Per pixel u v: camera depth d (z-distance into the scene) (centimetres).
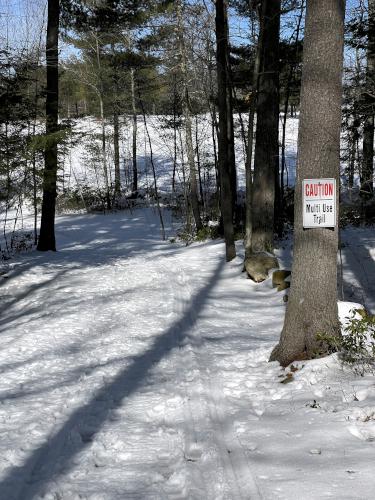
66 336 767
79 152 4678
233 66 2173
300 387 491
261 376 543
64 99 4828
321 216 543
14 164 1409
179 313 896
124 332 782
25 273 1359
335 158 542
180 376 571
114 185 3725
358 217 1590
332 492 300
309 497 298
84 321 856
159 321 845
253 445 382
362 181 1441
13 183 1655
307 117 543
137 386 548
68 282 1241
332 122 538
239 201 2395
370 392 439
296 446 368
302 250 556
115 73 3145
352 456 341
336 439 369
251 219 1212
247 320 855
